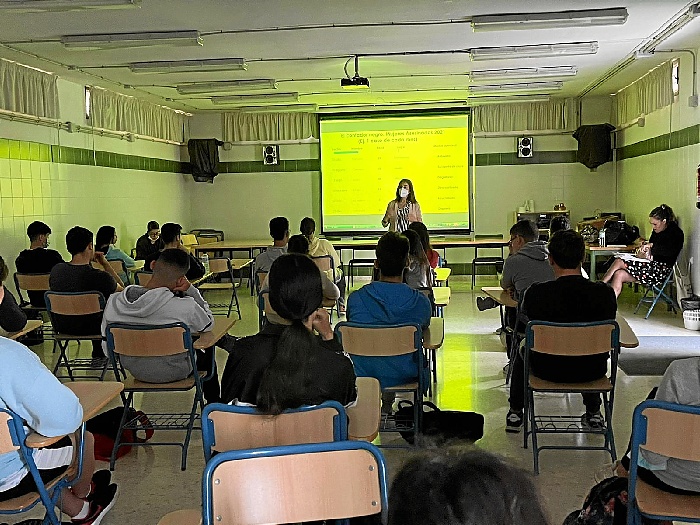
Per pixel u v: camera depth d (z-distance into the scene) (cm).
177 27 584
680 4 541
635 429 213
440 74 852
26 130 720
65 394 214
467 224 1124
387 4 527
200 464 365
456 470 81
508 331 546
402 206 955
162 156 1090
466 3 528
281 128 1151
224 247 1034
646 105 893
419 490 79
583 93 1038
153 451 385
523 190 1114
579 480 335
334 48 685
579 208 1103
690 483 216
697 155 725
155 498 324
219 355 615
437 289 525
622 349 597
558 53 704
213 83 863
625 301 870
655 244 757
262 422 210
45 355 617
